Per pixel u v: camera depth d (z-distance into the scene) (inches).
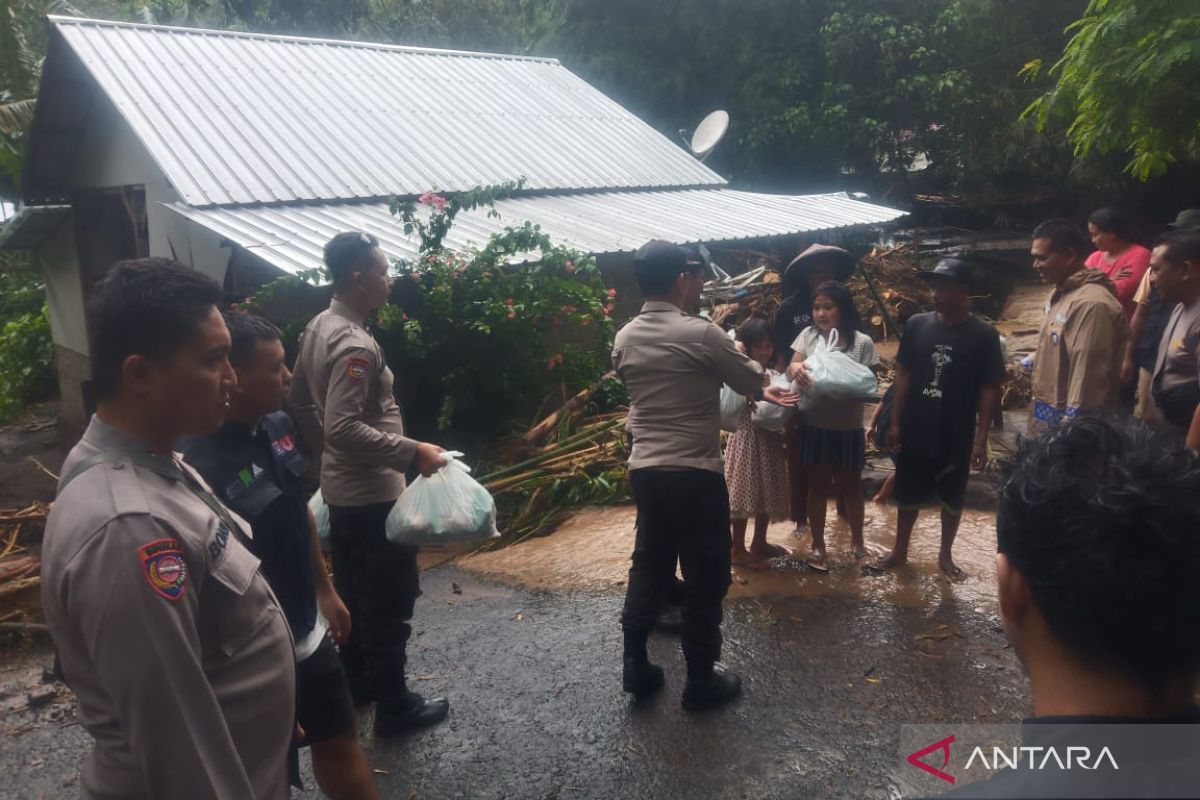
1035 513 39.9
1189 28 226.4
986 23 685.9
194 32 403.5
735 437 197.9
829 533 226.5
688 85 743.7
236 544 73.1
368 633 144.3
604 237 338.6
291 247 278.4
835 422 193.5
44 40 570.9
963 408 186.5
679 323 145.6
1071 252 175.0
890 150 748.0
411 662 175.0
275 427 103.7
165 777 62.6
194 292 69.2
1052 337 177.6
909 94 694.5
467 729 148.9
